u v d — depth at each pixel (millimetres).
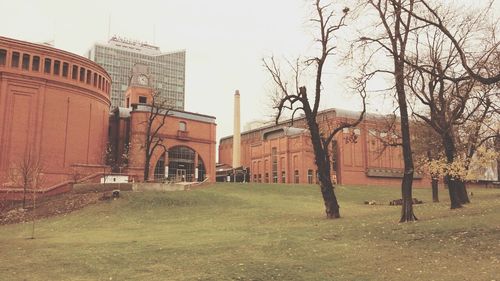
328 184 26734
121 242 19875
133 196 39469
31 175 40844
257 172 99000
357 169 83438
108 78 65000
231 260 14266
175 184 47219
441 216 21469
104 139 63219
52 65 54844
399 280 10695
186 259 14781
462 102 22266
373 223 20938
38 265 14555
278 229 21812
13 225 32875
